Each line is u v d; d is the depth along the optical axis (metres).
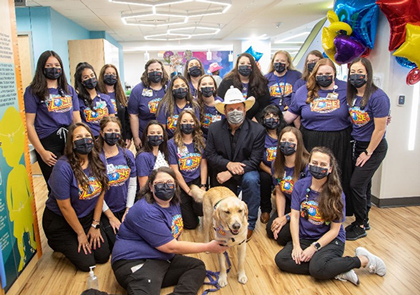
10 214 2.01
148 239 1.99
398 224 3.04
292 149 2.57
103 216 2.59
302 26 10.00
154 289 1.89
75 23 8.13
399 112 3.27
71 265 2.42
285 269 2.26
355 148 2.84
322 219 2.27
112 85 3.50
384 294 2.04
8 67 2.04
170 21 8.83
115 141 2.47
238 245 2.11
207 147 2.98
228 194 2.38
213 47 13.68
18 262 2.10
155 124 2.78
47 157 2.64
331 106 2.78
